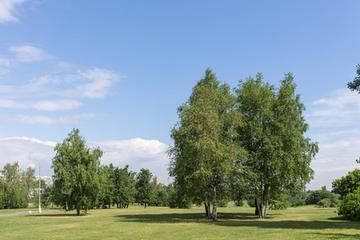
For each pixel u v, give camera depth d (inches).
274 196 2618.1
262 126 2305.6
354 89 1311.5
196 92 2279.8
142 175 5472.4
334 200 4471.0
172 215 2704.2
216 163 2030.0
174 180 2368.4
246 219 2172.7
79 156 3179.1
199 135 2047.2
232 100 2273.6
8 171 6127.0
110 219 2340.1
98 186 3169.3
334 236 1104.8
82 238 1250.0
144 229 1556.3
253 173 2192.4
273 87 2388.0
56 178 3169.3
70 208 3166.8
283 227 1526.8
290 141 2262.6
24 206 5821.9
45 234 1430.9
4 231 1612.9
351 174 2367.1
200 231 1414.9
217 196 2175.2
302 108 2369.6
